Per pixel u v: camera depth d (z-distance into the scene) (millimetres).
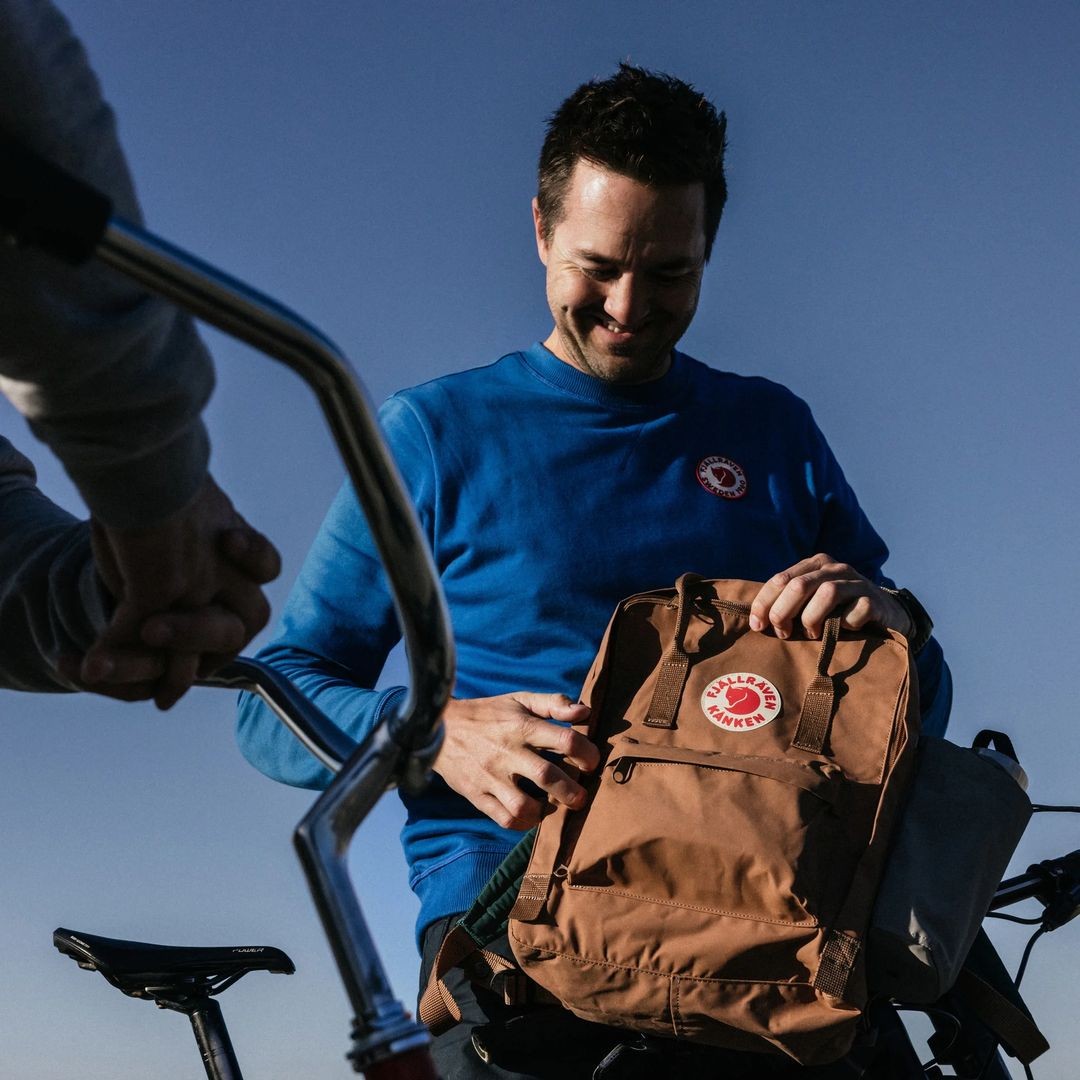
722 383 1940
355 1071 598
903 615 1594
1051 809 1725
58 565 786
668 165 1701
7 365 575
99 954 2160
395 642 1892
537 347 1896
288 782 1776
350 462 611
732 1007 1373
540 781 1468
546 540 1742
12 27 521
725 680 1531
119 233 500
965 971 1627
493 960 1527
